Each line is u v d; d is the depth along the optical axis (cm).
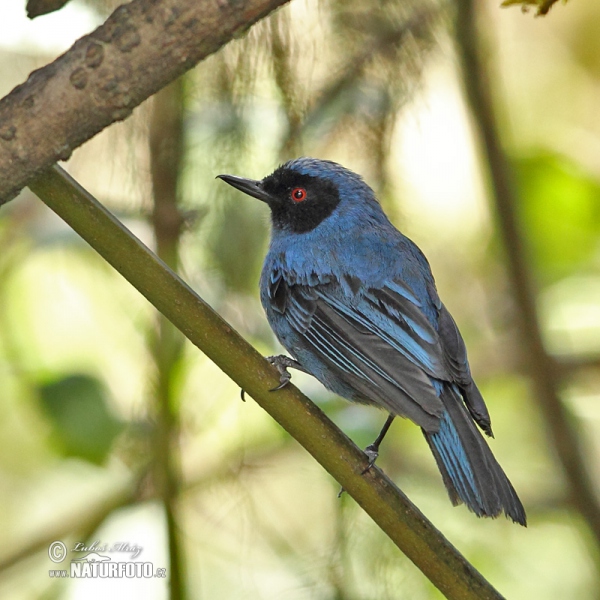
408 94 1128
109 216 711
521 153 1403
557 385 1205
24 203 1230
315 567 1058
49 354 1311
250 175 1167
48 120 667
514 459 1477
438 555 700
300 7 1077
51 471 1369
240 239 1146
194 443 1224
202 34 643
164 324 1037
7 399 1373
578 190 1396
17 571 1182
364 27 1110
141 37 646
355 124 1135
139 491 1118
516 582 1332
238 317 1206
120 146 1094
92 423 1109
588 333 1419
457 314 1499
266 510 1236
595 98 1588
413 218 1266
